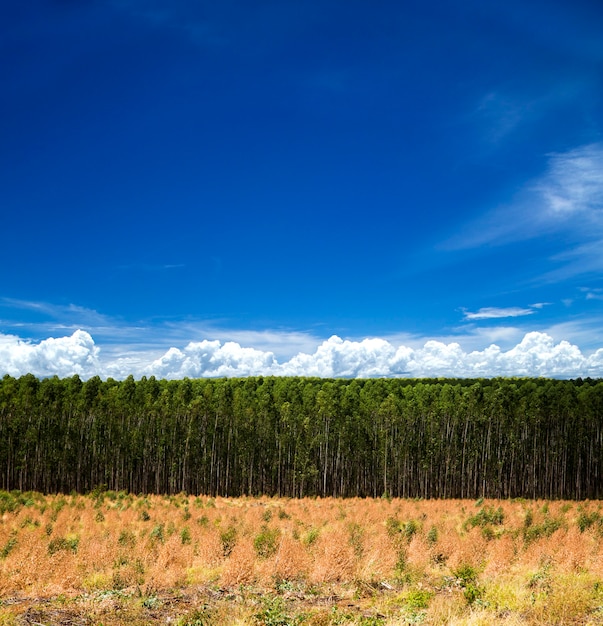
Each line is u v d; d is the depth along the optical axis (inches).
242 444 2677.2
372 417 2815.0
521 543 687.1
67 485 2591.0
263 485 2763.3
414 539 654.5
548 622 357.1
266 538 606.5
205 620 361.4
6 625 350.6
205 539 619.8
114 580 471.2
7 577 463.8
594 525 865.5
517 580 482.9
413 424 2765.7
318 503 1699.1
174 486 2642.7
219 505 1587.1
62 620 369.1
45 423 2546.8
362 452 2716.5
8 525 860.6
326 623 360.8
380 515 1130.0
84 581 476.1
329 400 2731.3
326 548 550.3
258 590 462.9
